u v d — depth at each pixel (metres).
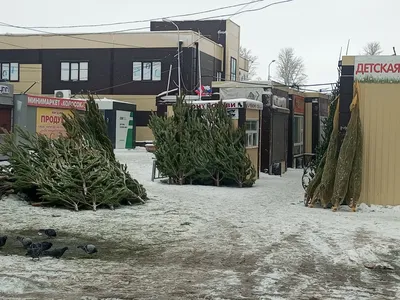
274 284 7.18
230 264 8.24
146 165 24.92
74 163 13.37
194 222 11.73
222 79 55.88
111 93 48.75
